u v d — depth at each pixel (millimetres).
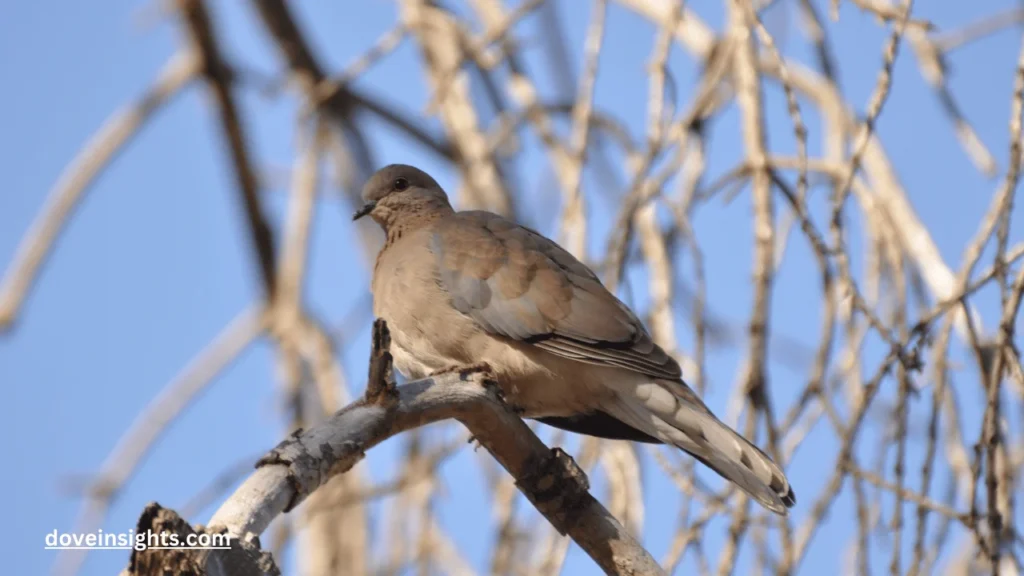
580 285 10898
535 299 10789
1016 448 10867
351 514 12141
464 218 11758
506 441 8758
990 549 8961
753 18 10352
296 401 13547
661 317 11031
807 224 9961
